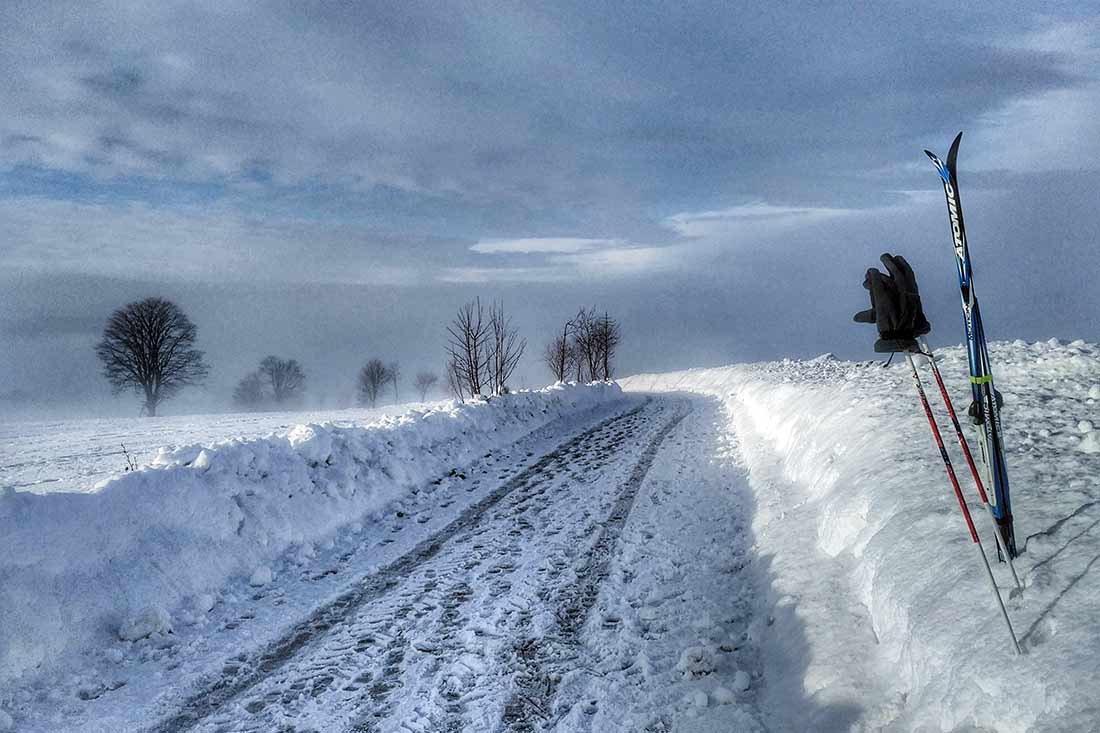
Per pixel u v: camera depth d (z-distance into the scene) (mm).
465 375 22641
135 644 5387
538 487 10602
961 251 3576
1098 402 6812
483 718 4152
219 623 5840
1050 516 3943
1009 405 7191
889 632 3957
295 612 6027
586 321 39875
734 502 8992
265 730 4137
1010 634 2924
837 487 6840
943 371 11148
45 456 18234
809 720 3650
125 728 4234
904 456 6203
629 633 5250
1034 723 2512
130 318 53188
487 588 6367
